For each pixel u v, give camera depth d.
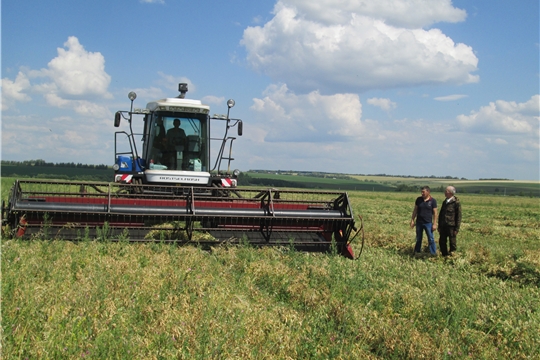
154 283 7.07
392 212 32.66
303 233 12.23
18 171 88.12
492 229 22.58
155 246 10.27
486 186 173.38
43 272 7.37
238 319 5.87
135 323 5.82
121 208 10.83
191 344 5.14
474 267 11.37
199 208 11.25
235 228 11.78
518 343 6.07
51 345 4.79
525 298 8.44
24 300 5.82
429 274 9.87
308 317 6.45
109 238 10.53
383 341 5.84
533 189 162.25
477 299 7.96
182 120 15.09
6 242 9.39
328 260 10.55
